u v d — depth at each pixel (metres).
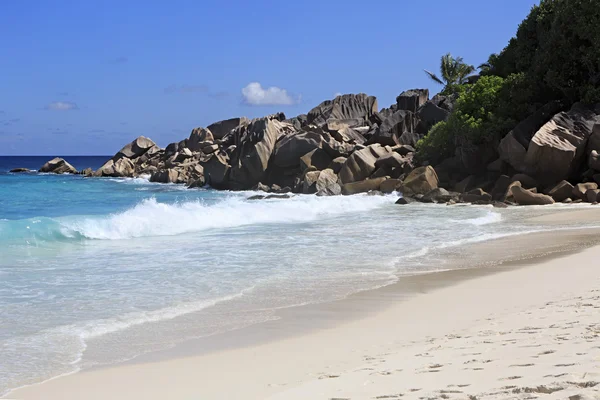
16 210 33.75
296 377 6.57
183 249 18.52
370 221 26.42
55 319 10.26
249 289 12.55
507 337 6.93
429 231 22.47
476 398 4.30
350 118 73.31
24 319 10.27
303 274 14.18
